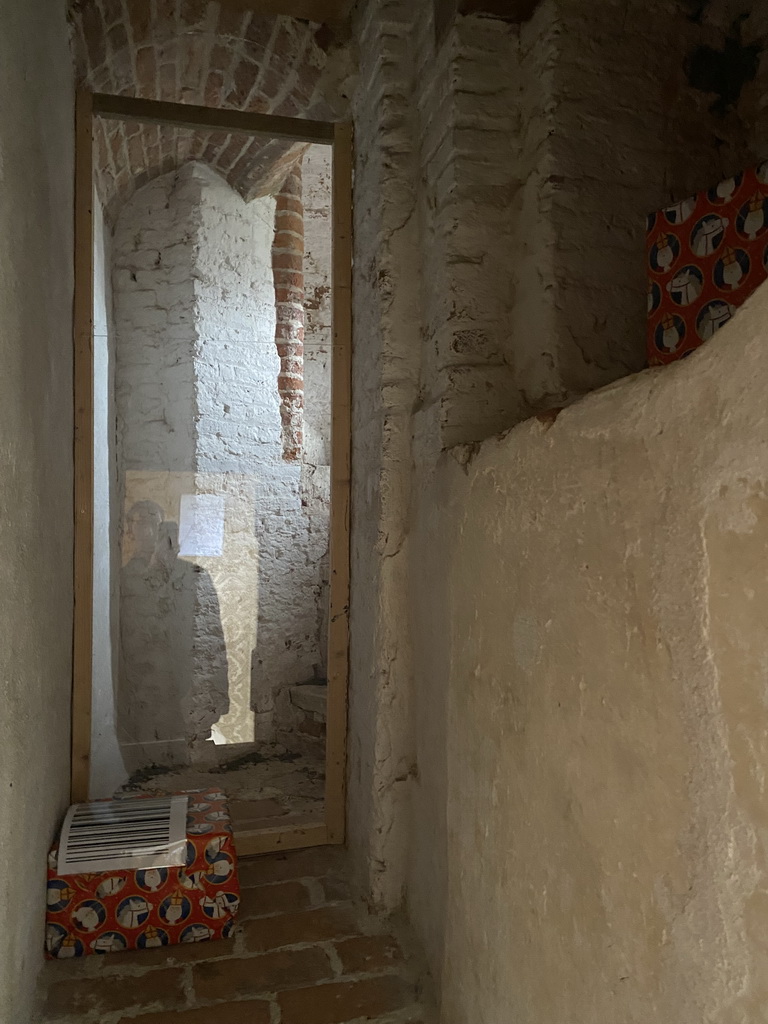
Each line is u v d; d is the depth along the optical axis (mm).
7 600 1319
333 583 2254
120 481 3219
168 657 3264
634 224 1693
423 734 1787
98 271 2828
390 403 1920
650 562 831
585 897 966
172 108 2195
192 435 3252
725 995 709
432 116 1862
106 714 2854
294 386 3537
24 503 1442
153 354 3271
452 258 1728
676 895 781
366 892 1956
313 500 3611
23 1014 1455
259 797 2799
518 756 1175
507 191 1760
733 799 702
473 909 1362
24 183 1449
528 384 1703
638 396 857
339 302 2264
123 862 1743
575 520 999
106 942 1720
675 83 1755
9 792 1334
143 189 3281
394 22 1974
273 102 2514
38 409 1571
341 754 2260
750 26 1810
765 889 663
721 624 719
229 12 2139
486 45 1748
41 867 1646
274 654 3451
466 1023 1375
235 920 1853
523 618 1160
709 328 1283
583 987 967
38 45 1607
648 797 833
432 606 1705
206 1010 1542
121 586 3203
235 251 3369
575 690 996
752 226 1227
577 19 1672
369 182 2094
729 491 709
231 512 3346
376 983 1636
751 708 680
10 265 1330
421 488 1812
